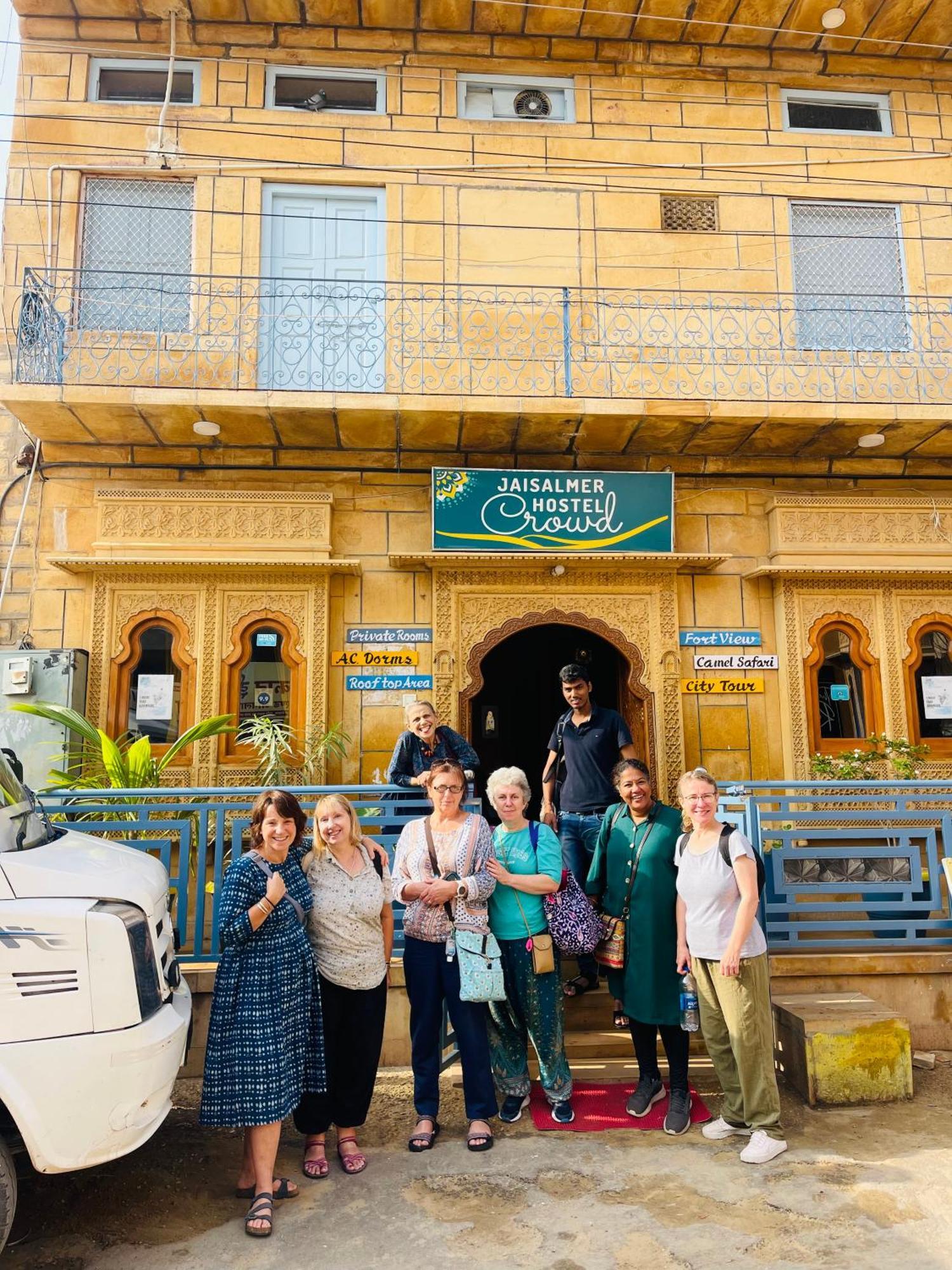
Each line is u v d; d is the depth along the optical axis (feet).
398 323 25.75
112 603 24.52
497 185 26.89
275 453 25.55
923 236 27.99
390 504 25.88
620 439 25.34
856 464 27.12
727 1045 13.93
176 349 24.90
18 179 25.45
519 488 25.26
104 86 26.53
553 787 19.84
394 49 27.09
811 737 25.81
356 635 25.23
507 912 14.51
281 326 25.59
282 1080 11.70
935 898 17.89
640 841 14.97
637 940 14.66
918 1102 15.30
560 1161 13.24
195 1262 10.82
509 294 26.25
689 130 27.73
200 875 16.71
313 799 22.44
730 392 26.08
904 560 26.53
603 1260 10.68
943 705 26.53
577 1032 17.66
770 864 17.97
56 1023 9.97
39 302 23.27
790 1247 10.88
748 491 26.86
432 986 13.92
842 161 28.04
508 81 27.58
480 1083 13.67
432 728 18.15
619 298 26.66
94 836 16.14
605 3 26.27
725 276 27.07
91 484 25.02
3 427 25.25
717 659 26.04
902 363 26.45
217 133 26.17
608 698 34.63
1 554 24.52
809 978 17.44
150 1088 10.43
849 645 26.55
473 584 25.66
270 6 26.18
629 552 25.44
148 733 24.40
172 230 25.93
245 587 24.90
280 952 12.07
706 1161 13.17
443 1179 12.73
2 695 22.99
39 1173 13.00
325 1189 12.53
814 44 27.91
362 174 26.45
